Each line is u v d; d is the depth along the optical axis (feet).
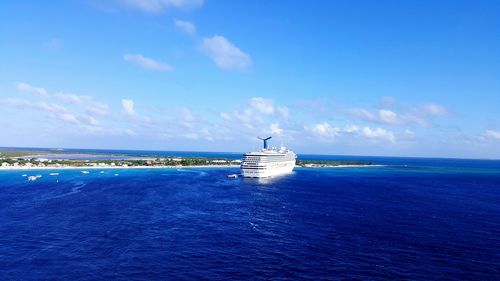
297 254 233.14
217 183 647.97
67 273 197.16
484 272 206.59
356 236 277.85
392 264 217.15
